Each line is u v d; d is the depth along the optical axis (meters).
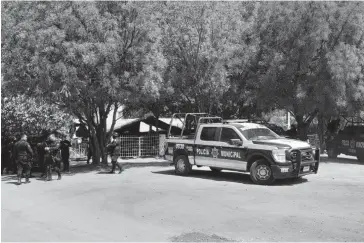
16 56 18.16
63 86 17.56
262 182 13.94
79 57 18.00
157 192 12.81
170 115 31.27
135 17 19.08
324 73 20.83
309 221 9.16
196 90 23.36
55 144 16.23
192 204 11.01
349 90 20.80
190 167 16.44
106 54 18.02
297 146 13.84
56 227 9.12
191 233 8.34
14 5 19.25
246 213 9.95
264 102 22.42
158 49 20.89
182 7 22.25
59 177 16.34
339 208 10.39
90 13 18.03
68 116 24.47
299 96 21.33
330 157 23.52
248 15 26.41
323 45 21.12
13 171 18.78
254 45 22.83
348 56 20.19
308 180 14.96
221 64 22.05
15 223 9.52
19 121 22.69
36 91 18.33
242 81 23.91
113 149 17.98
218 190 12.96
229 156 14.81
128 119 33.50
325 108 21.22
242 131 14.78
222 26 22.41
